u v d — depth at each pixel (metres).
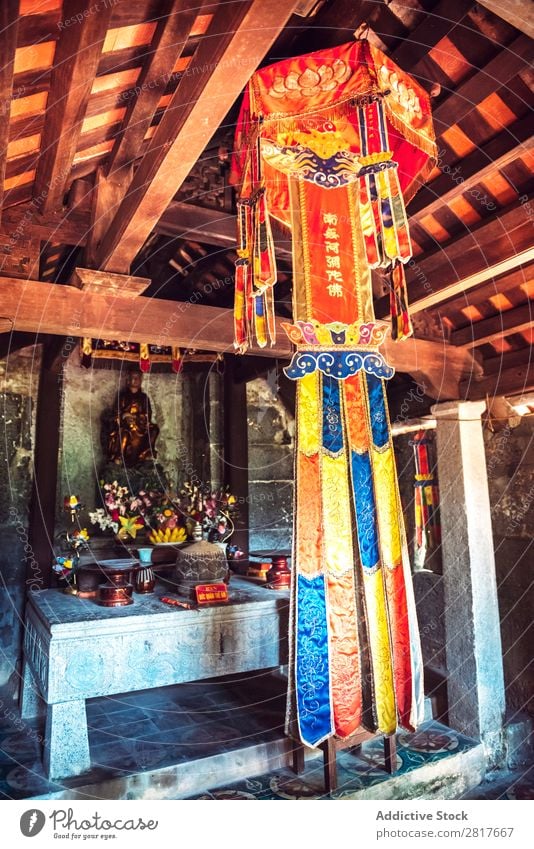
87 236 3.33
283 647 4.68
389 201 2.69
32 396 5.87
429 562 5.95
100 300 3.55
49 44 1.98
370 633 3.73
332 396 3.81
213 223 3.96
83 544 5.45
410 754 4.36
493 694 4.76
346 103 2.88
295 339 3.50
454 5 2.70
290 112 2.79
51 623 3.86
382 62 2.69
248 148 3.03
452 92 3.05
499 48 2.77
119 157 2.96
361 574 3.80
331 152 3.28
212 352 6.87
